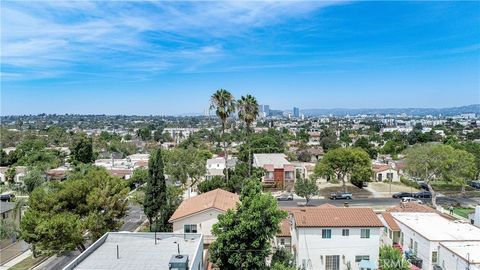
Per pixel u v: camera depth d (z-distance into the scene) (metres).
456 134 195.38
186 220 39.78
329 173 77.69
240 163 84.56
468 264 30.25
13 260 42.03
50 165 101.19
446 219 43.97
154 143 176.62
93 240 39.69
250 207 31.36
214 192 47.91
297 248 37.34
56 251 36.41
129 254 27.48
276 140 134.50
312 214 38.84
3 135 168.12
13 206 49.59
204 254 34.94
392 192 79.44
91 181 41.50
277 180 83.25
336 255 36.78
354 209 40.12
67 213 38.31
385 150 131.75
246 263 30.75
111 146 153.75
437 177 74.94
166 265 25.33
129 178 86.50
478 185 82.69
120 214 41.62
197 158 80.44
